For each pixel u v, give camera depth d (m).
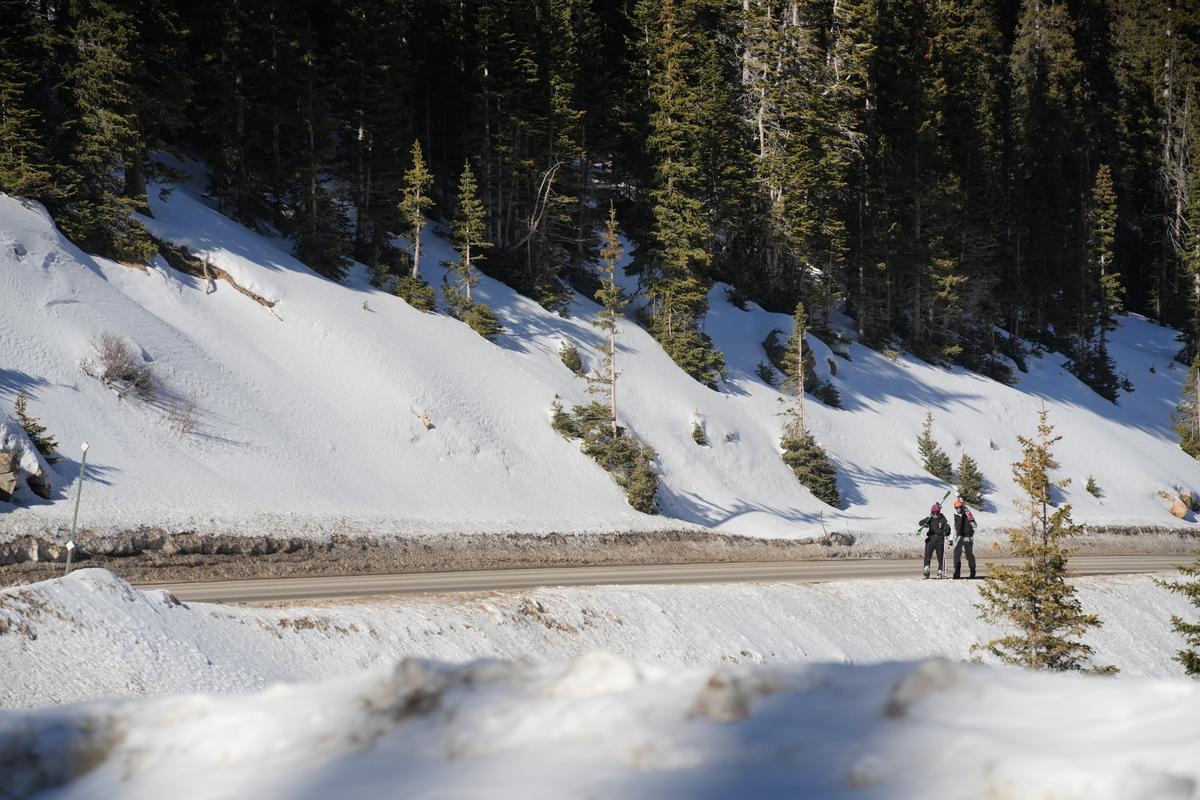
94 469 48.00
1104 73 195.62
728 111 106.06
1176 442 130.38
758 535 66.06
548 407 74.44
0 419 44.41
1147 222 186.12
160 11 70.56
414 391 68.38
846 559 60.31
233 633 23.86
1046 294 150.38
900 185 118.62
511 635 28.81
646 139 102.81
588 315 91.12
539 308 88.25
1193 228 162.88
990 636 39.00
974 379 115.50
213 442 55.53
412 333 74.31
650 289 93.94
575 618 30.64
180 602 24.00
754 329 102.12
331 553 44.25
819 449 84.25
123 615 22.02
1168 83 190.38
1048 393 126.56
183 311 64.62
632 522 60.62
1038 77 169.38
